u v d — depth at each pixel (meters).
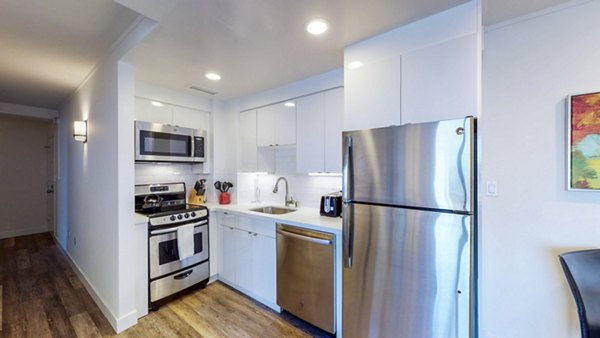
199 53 1.99
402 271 1.50
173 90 2.89
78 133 2.83
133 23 1.83
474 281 1.32
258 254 2.54
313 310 2.08
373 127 1.72
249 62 2.15
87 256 2.85
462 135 1.32
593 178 1.49
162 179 3.09
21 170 4.94
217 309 2.43
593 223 1.52
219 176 3.34
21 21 1.79
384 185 1.57
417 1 1.38
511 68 1.75
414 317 1.47
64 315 2.33
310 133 2.51
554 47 1.61
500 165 1.79
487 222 1.83
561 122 1.60
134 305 2.21
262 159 3.07
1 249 4.15
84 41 2.08
